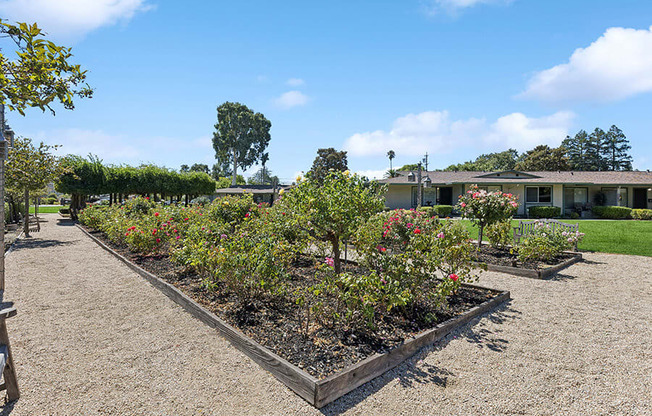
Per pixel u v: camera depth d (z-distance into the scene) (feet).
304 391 8.34
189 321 13.29
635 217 62.85
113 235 31.89
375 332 11.14
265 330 11.34
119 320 13.48
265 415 7.75
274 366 9.35
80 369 9.77
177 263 20.16
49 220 72.13
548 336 11.98
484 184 71.41
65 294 16.99
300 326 11.57
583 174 79.82
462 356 10.52
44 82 8.29
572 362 10.17
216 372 9.59
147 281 19.34
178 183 91.09
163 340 11.62
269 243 15.85
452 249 15.64
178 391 8.68
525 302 15.66
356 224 14.73
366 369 9.03
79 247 32.99
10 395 8.23
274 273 13.70
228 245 14.73
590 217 70.54
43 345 11.30
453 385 8.96
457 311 13.48
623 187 72.74
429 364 10.05
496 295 15.71
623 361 10.24
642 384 9.01
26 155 37.91
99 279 19.98
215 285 16.11
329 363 9.21
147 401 8.27
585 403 8.20
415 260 13.80
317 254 22.30
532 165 155.53
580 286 18.39
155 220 27.63
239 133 176.24
